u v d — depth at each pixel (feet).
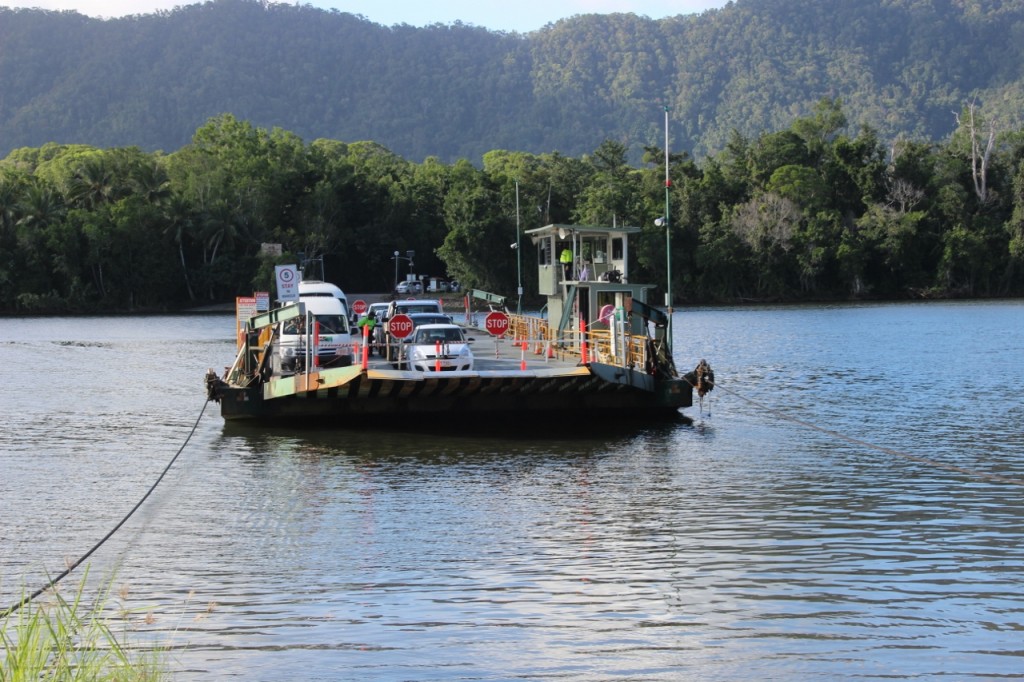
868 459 76.13
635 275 409.69
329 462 77.56
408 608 43.47
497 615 42.50
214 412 107.34
